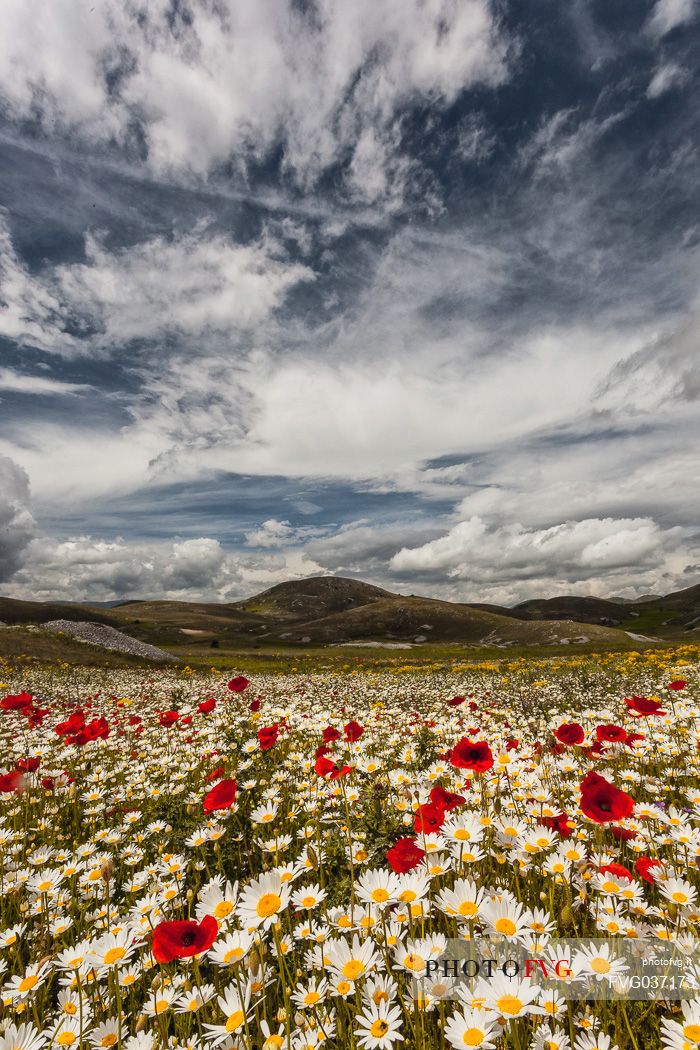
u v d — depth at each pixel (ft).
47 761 28.53
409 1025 7.63
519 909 7.95
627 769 19.97
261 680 83.15
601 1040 6.72
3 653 118.62
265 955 8.92
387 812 15.56
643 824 13.41
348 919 8.59
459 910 8.01
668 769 19.21
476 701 42.68
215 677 96.48
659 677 60.13
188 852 15.58
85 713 42.68
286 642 469.57
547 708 43.01
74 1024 8.47
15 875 13.70
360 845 13.65
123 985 9.37
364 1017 7.01
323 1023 7.36
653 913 9.07
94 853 15.30
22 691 66.90
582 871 9.66
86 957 9.13
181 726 36.06
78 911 13.00
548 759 18.81
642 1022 8.04
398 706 47.34
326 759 14.74
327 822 15.80
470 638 446.60
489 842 11.73
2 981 10.62
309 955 8.41
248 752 23.76
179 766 25.45
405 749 23.31
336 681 76.13
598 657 110.22
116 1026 8.30
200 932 6.86
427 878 8.41
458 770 17.69
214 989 8.41
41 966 9.73
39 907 12.13
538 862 10.62
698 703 33.35
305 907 9.38
